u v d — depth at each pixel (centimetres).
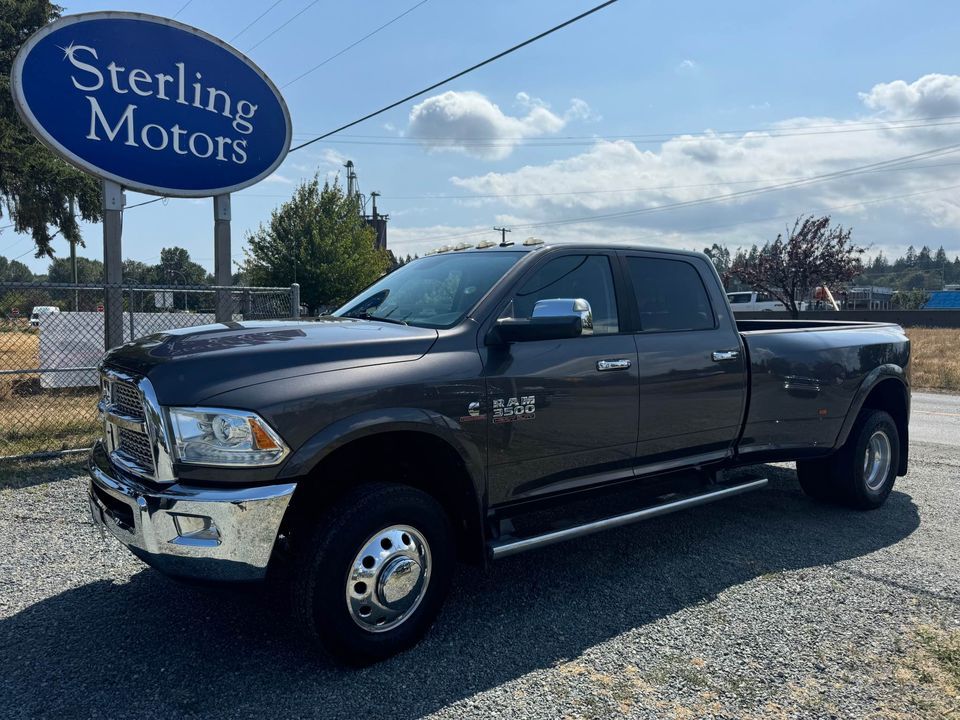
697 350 459
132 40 762
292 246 3184
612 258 442
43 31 705
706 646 341
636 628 360
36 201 2023
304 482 331
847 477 554
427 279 436
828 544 489
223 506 286
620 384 414
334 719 279
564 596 400
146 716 279
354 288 3244
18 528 494
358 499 313
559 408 386
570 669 320
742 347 487
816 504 591
